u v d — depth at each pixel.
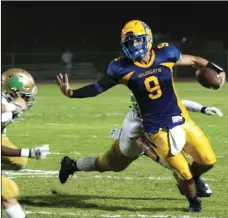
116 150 9.70
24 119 22.17
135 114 9.35
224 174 12.11
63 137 17.48
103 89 9.00
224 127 19.42
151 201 9.92
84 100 30.06
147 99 8.84
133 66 8.84
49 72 48.34
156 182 11.41
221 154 14.46
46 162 13.52
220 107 25.67
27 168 12.82
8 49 55.38
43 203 9.84
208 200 9.95
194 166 9.24
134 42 8.73
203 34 58.06
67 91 8.94
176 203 9.77
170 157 8.83
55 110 25.36
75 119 22.05
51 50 56.47
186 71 47.88
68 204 9.77
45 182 11.44
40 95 33.56
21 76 8.45
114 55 50.50
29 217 8.88
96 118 22.28
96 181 11.49
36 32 56.28
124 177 11.86
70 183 11.12
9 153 7.83
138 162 13.43
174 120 8.83
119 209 9.39
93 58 50.56
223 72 9.44
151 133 8.86
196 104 9.52
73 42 56.91
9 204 7.69
